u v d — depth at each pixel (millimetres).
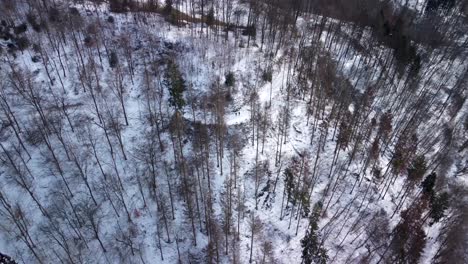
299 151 80438
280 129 81188
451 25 138375
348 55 109500
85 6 101812
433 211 70875
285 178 74250
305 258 62688
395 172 78375
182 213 67750
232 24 110312
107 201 66438
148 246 63688
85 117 76562
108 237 63062
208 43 98188
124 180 69812
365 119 88312
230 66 91812
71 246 60469
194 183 68875
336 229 70375
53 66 83188
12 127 69500
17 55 82750
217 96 83188
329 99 91188
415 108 96750
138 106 81500
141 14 104500
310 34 113000
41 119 71562
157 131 74375
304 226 69750
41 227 61375
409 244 67750
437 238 72562
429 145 89188
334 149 82062
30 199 64250
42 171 67625
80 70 83625
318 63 98188
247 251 65625
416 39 125750
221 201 70062
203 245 65062
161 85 84625
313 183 73438
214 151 77062
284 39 104312
